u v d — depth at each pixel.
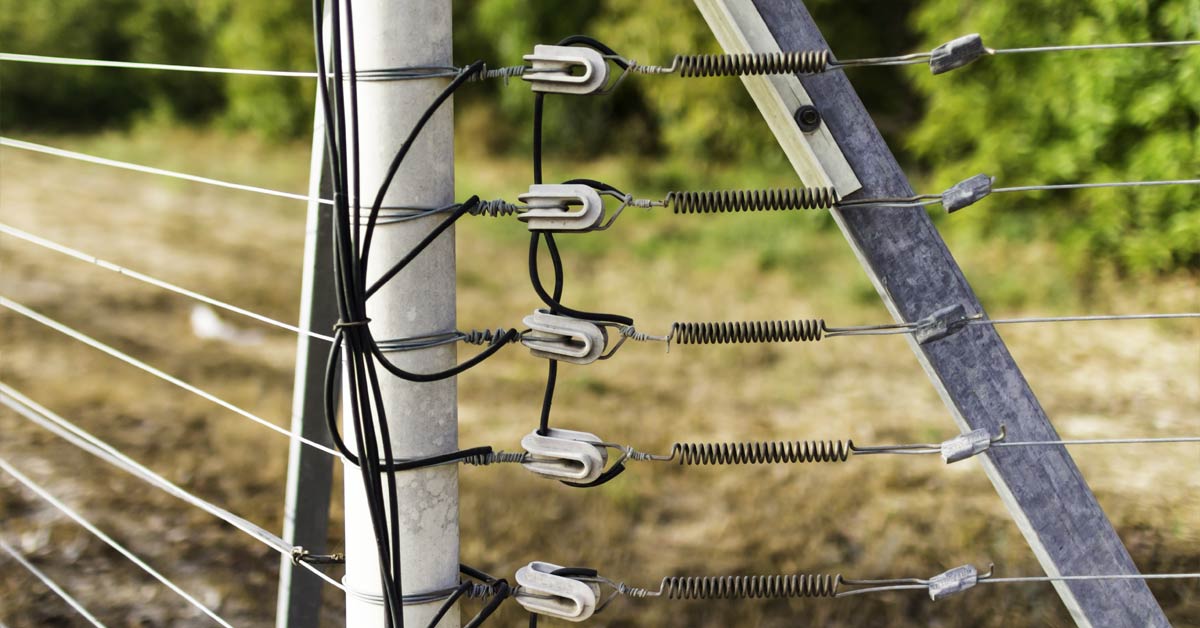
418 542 1.50
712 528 4.12
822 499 4.35
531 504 4.20
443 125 1.44
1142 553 3.85
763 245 9.56
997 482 1.58
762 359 6.54
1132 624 1.60
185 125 17.27
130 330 6.75
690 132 13.31
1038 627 3.29
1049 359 6.54
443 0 1.42
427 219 1.44
